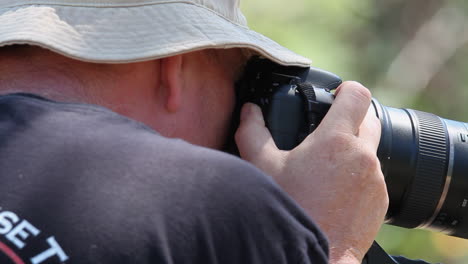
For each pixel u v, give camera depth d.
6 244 2.70
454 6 14.18
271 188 2.93
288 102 3.90
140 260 2.67
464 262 11.61
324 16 11.97
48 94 3.39
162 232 2.72
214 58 3.88
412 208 4.49
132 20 3.49
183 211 2.77
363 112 3.82
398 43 13.61
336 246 3.56
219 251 2.78
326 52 11.76
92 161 2.86
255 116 3.90
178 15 3.55
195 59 3.79
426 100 13.62
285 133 3.87
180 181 2.83
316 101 3.90
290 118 3.89
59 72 3.44
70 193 2.78
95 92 3.47
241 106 4.00
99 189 2.79
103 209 2.74
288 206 2.95
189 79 3.76
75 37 3.40
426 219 4.60
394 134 4.39
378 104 4.48
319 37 11.81
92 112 3.08
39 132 2.98
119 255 2.67
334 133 3.69
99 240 2.69
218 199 2.83
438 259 11.66
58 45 3.34
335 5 12.09
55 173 2.84
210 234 2.77
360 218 3.64
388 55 13.32
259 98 3.97
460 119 13.62
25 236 2.71
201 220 2.78
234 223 2.81
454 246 11.60
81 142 2.93
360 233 3.62
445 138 4.46
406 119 4.47
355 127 3.77
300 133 3.88
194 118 3.81
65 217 2.74
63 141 2.93
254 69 4.05
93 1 3.50
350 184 3.62
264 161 3.73
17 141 2.96
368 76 13.06
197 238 2.76
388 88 13.13
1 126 3.04
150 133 3.06
